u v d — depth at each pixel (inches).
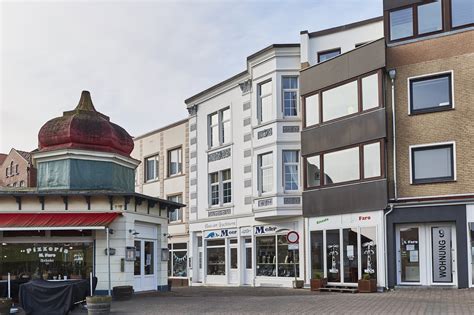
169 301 796.6
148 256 984.3
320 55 1118.4
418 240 918.4
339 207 1005.8
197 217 1419.8
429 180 910.4
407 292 851.4
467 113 889.5
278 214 1121.4
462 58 901.8
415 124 930.1
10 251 873.5
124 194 885.8
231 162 1309.1
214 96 1382.9
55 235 876.6
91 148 958.4
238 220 1274.6
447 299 719.7
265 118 1195.9
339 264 1000.9
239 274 1258.0
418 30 943.7
